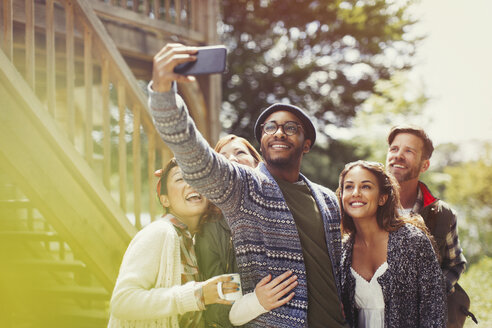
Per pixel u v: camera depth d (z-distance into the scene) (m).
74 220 3.05
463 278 7.07
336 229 1.95
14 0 3.66
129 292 1.58
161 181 1.89
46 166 2.91
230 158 2.15
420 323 1.89
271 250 1.68
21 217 4.87
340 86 13.49
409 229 1.97
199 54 1.36
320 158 13.27
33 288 3.75
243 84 13.14
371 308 1.95
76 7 3.14
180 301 1.57
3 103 2.72
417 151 2.54
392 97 13.33
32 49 2.94
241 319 1.65
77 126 6.91
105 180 3.31
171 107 1.39
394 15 13.46
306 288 1.70
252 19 13.08
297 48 13.58
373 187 2.02
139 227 3.51
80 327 3.59
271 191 1.75
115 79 3.42
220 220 1.90
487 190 10.78
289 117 1.89
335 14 13.16
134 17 4.52
